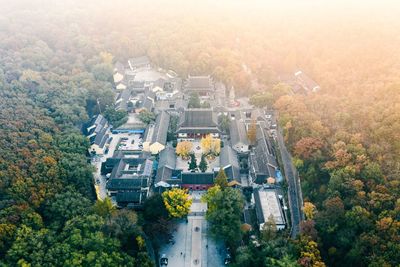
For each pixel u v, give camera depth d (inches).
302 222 4586.6
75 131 6481.3
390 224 3949.3
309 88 7637.8
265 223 4613.7
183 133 6796.3
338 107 6082.7
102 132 6894.7
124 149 6683.1
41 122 6141.7
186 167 6210.6
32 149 5403.5
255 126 6466.5
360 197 4421.8
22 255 3934.5
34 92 7317.9
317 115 6186.0
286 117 6353.3
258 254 4281.5
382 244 3865.7
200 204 5487.2
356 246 4023.1
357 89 6254.9
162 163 6008.9
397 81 5703.7
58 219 4594.0
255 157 6048.2
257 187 5620.1
